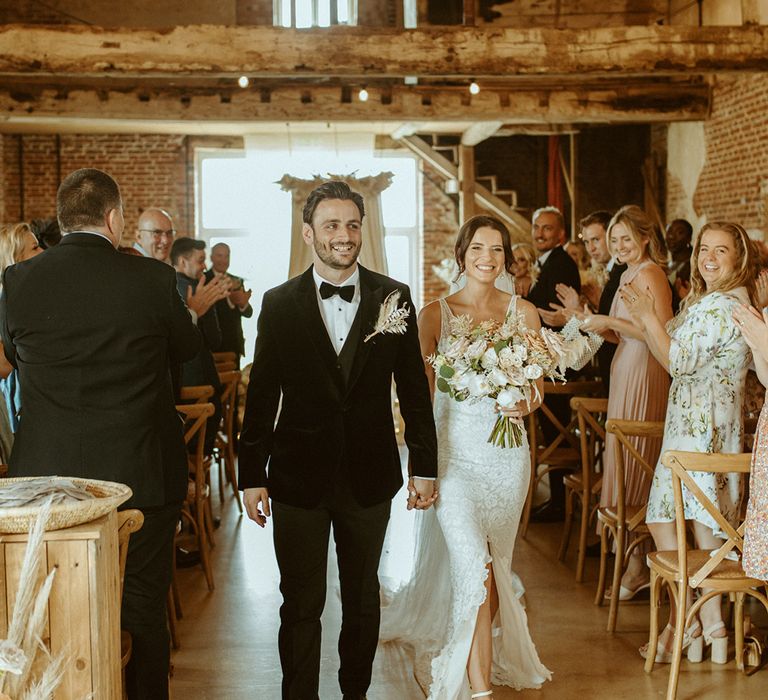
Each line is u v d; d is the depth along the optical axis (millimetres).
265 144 12203
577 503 6699
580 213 13984
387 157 13531
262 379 3123
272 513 3170
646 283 4652
